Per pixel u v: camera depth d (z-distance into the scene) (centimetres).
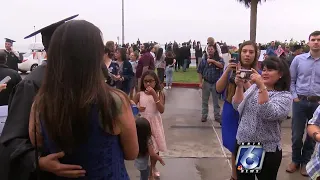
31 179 175
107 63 693
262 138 313
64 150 161
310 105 490
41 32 220
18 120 181
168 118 886
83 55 158
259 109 302
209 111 966
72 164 163
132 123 173
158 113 470
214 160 569
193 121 850
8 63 943
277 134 316
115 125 165
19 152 171
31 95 186
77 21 164
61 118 155
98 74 162
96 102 158
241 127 321
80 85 158
